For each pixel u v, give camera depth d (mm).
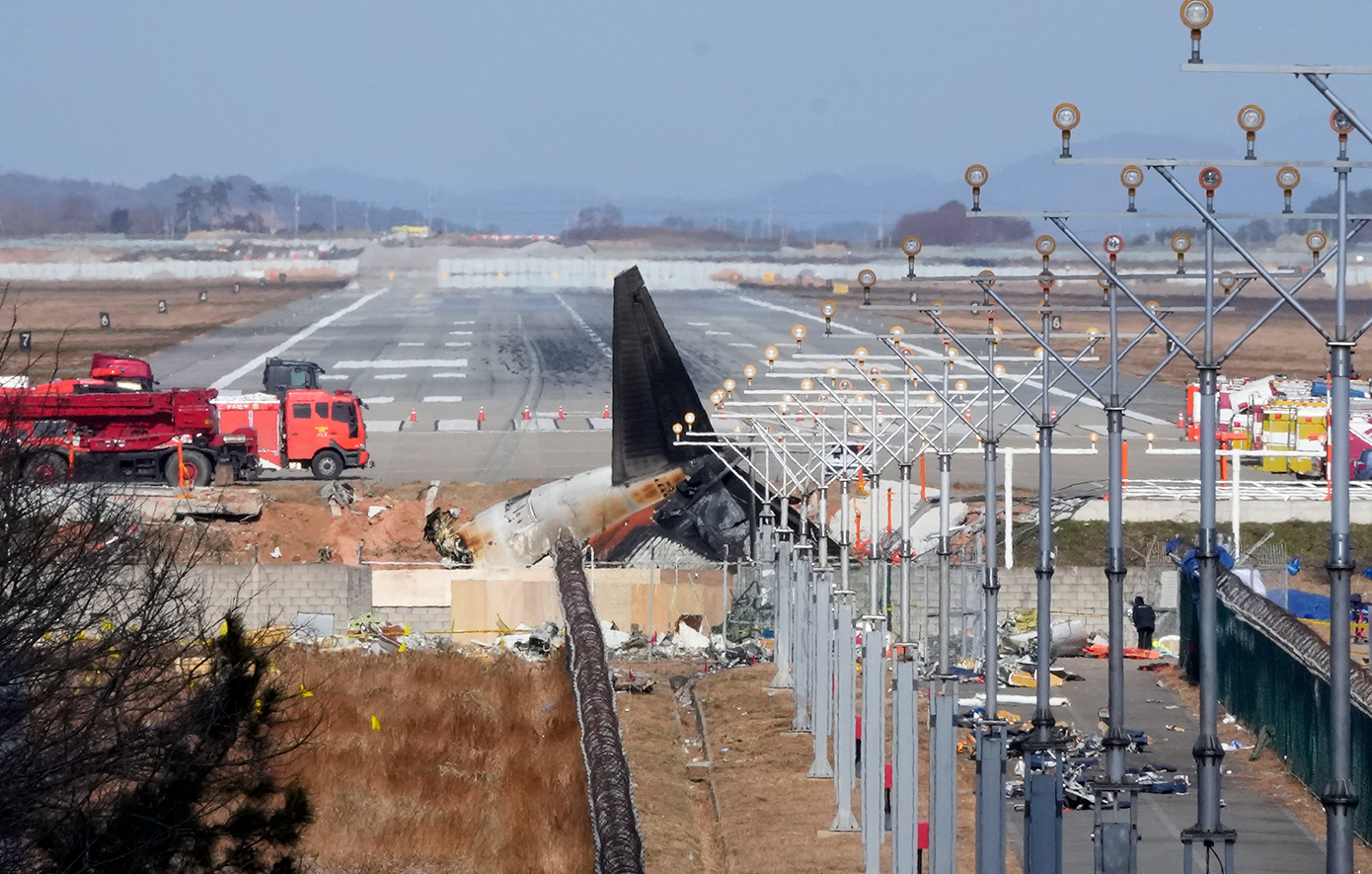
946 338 157625
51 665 88000
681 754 155000
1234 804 130000
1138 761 143000
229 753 100188
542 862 116750
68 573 93062
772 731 159500
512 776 136500
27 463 97750
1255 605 158250
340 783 133000
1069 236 103125
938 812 90875
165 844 87312
